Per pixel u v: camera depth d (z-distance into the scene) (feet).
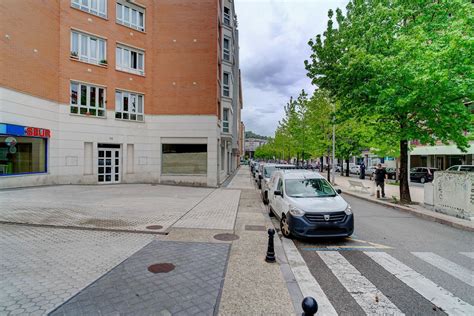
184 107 65.82
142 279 14.26
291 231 22.31
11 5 44.14
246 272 15.57
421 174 84.79
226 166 97.30
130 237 21.80
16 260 16.44
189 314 11.23
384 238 23.90
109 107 61.41
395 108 37.37
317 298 13.20
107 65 61.26
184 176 65.31
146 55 66.49
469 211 29.45
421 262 18.07
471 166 70.18
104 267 15.69
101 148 60.85
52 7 53.42
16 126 44.96
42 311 11.09
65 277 14.28
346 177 109.81
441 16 37.17
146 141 65.98
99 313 11.05
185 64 66.23
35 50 49.21
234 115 131.13
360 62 37.78
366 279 15.42
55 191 45.88
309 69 48.34
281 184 28.32
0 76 42.47
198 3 66.44
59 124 55.11
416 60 33.94
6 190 43.83
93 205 34.50
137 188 55.26
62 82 55.62
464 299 13.17
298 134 101.24
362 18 41.34
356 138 75.87
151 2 67.05
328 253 19.85
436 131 37.99
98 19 60.29
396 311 12.09
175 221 27.43
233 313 11.43
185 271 15.44
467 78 31.53
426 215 32.45
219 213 32.24
